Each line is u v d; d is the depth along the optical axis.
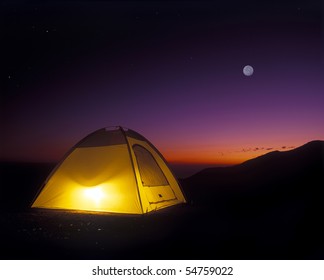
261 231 5.56
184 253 4.46
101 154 7.39
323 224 5.63
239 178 15.84
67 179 7.36
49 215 6.65
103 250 4.53
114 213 6.83
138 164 7.21
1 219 6.21
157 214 6.91
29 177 14.62
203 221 6.38
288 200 8.37
